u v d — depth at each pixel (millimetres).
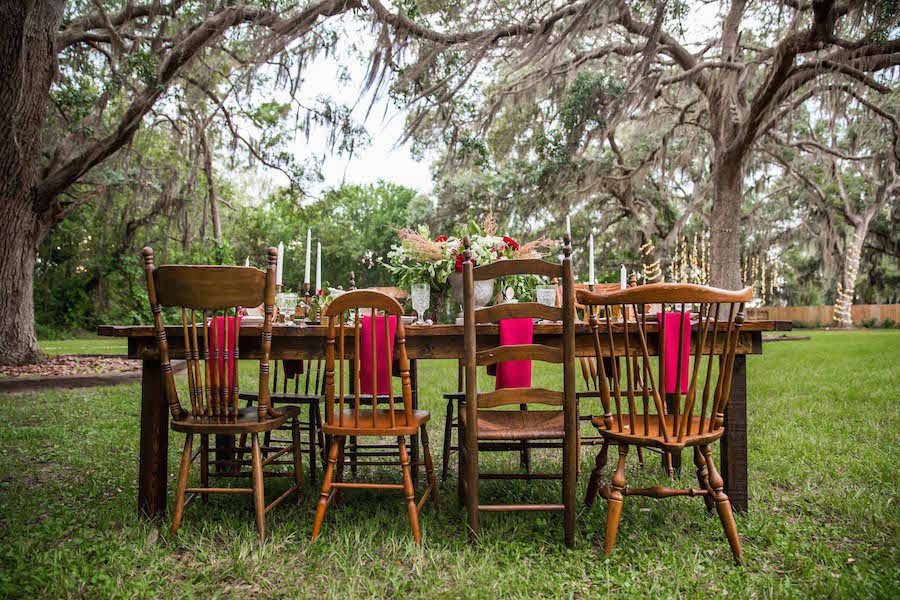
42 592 1896
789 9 10109
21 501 2783
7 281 8469
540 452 3963
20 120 8016
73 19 9812
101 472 3307
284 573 2076
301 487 2803
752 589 1945
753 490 2934
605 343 2670
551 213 17938
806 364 8938
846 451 3611
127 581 1979
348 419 2596
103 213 15422
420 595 1927
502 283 3102
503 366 2746
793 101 12648
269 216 28312
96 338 19797
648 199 19141
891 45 8883
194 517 2633
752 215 22359
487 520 2561
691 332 2615
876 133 16219
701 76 11656
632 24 10438
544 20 9242
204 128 13055
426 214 20547
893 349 11406
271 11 8578
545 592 1964
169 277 2406
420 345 2682
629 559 2219
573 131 12391
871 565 2092
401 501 2895
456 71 9859
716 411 2365
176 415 2479
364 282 31031
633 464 3578
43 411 5258
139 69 8164
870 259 27547
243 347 2662
